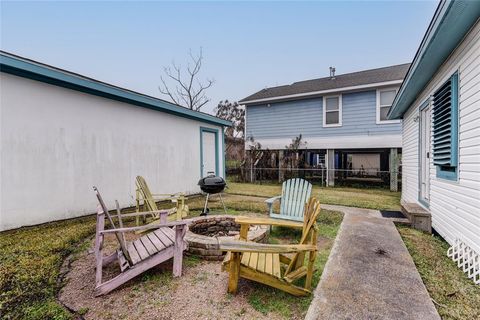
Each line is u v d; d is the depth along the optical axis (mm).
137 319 1898
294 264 2354
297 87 12922
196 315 1944
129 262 2408
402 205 5258
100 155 5430
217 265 2875
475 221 2775
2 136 4008
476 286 2377
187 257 3076
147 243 2801
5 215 4031
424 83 4641
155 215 4379
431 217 4297
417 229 4340
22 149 4227
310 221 2270
